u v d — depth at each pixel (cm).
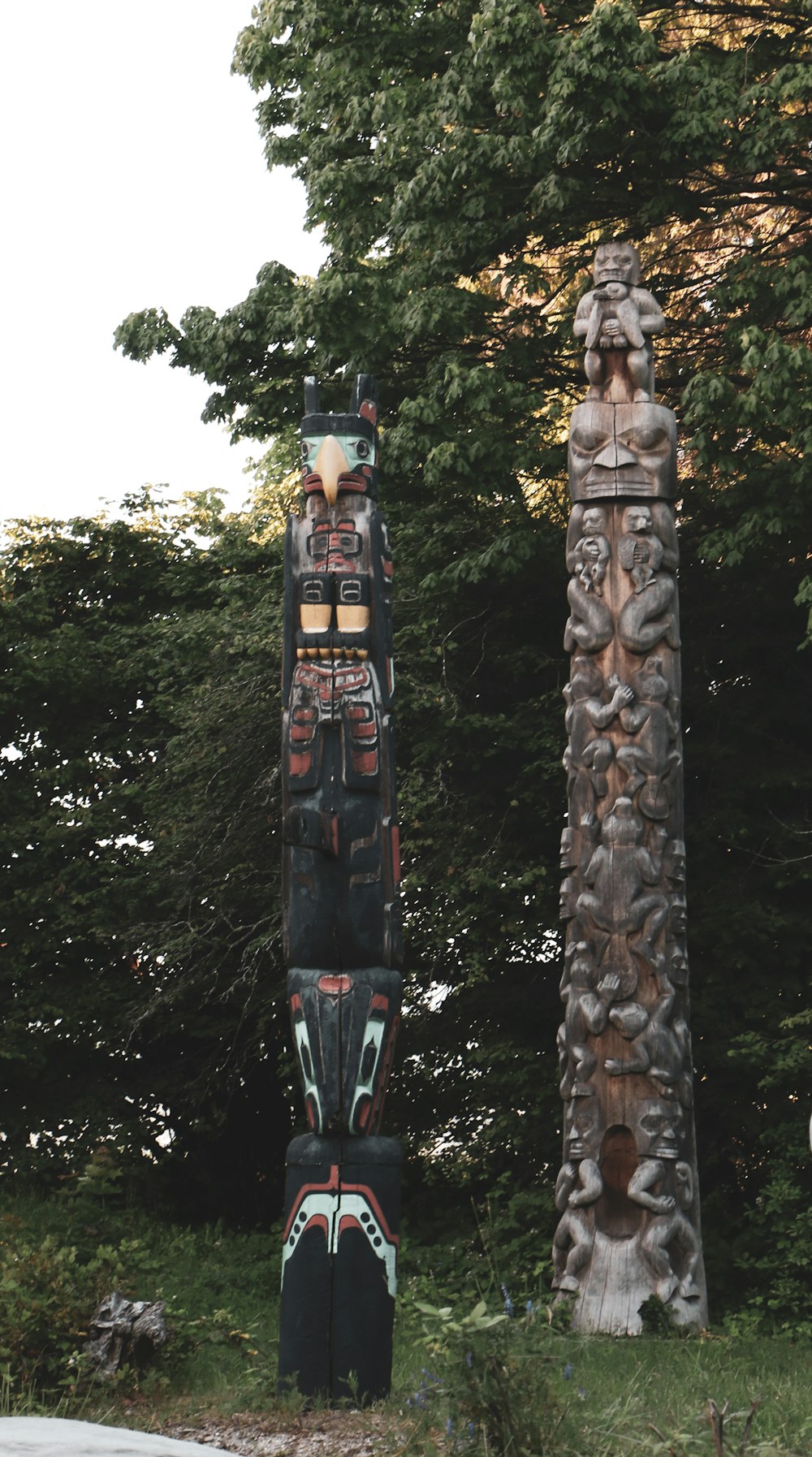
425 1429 601
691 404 1255
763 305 1288
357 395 839
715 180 1380
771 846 1449
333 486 809
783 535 1449
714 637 1513
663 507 1152
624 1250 1038
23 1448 490
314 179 1415
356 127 1405
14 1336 697
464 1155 1476
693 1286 1034
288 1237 732
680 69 1255
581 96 1251
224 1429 648
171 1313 788
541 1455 547
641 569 1139
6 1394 673
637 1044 1070
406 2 1441
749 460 1291
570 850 1120
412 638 1509
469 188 1357
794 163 1377
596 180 1370
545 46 1273
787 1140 1251
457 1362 568
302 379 1485
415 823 1465
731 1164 1390
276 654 1512
